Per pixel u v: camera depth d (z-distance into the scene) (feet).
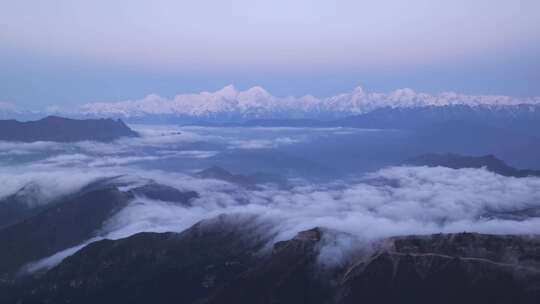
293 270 569.23
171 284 598.75
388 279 526.16
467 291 492.54
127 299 586.04
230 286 564.30
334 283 545.03
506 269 506.07
